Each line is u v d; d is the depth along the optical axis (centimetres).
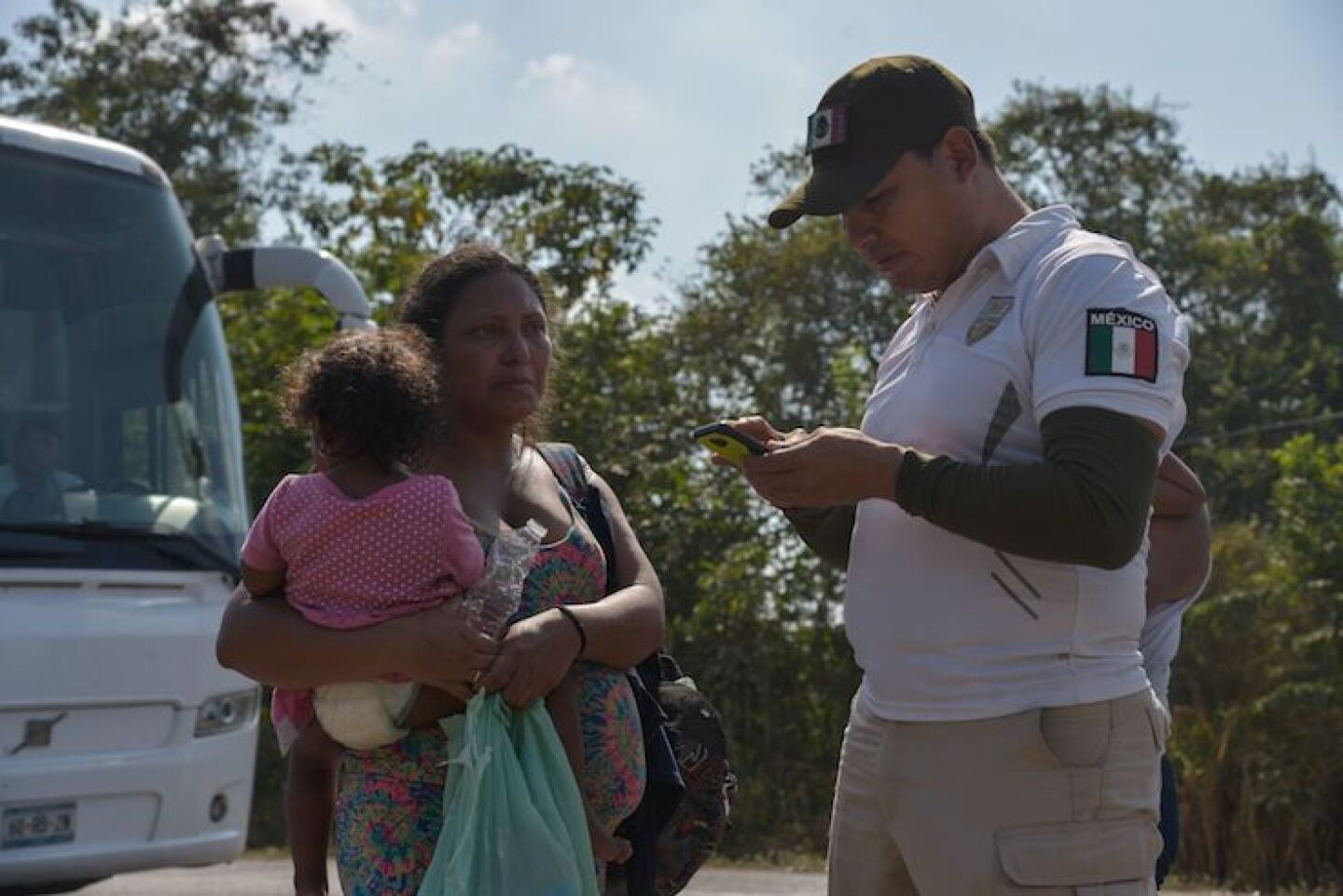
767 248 2427
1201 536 409
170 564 744
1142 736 345
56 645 691
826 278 2391
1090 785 337
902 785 351
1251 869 1198
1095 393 321
